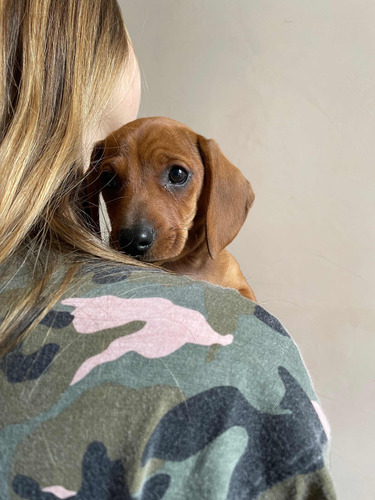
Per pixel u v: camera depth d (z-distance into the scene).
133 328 0.43
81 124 0.64
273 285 2.15
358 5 1.91
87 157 0.81
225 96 2.12
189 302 0.47
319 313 2.10
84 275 0.51
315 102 2.01
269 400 0.41
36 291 0.47
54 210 0.62
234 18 2.06
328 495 0.39
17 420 0.39
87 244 0.59
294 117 2.05
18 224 0.56
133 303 0.46
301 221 2.09
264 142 2.10
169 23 2.16
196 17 2.11
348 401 2.05
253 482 0.40
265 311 0.49
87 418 0.39
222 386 0.41
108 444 0.38
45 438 0.38
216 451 0.39
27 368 0.41
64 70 0.64
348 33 1.93
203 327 0.44
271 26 2.02
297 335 2.12
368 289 2.03
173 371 0.41
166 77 2.19
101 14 0.72
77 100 0.64
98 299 0.47
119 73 0.72
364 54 1.93
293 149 2.06
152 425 0.38
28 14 0.63
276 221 2.12
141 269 0.54
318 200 2.06
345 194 2.02
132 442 0.38
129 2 2.20
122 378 0.40
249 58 2.07
